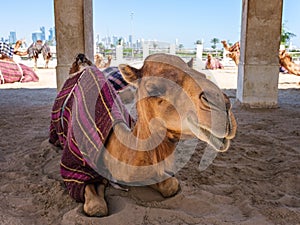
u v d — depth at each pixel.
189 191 2.82
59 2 6.82
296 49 25.27
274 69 7.29
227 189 2.97
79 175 2.43
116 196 2.60
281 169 3.51
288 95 9.56
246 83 7.31
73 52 6.92
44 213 2.52
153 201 2.57
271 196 2.88
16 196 2.82
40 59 22.89
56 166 3.48
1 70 12.41
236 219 2.42
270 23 7.13
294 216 2.48
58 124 3.06
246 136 4.84
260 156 3.98
